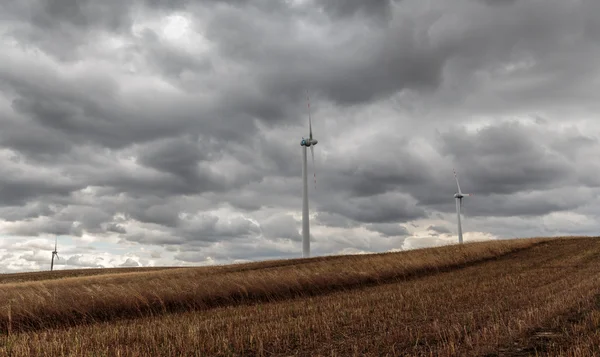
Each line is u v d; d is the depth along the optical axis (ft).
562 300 43.98
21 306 55.57
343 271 93.20
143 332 40.81
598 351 25.55
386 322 40.81
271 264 154.81
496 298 53.11
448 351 27.61
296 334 37.40
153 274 136.36
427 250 149.48
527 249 167.22
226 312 56.34
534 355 26.94
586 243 176.35
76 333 42.65
